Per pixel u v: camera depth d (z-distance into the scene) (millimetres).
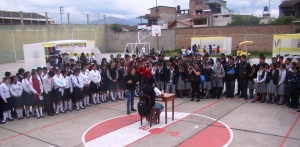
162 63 11734
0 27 31562
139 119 8711
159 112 8094
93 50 21875
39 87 9195
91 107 10523
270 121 8109
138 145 6543
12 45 32844
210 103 10555
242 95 11266
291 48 18875
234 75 11125
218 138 6859
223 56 11711
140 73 11672
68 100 9938
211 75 11172
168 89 11516
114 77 11336
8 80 8867
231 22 55969
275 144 6402
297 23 31156
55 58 17562
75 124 8398
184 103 10680
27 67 18062
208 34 37969
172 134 7230
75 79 10023
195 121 8305
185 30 39750
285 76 9633
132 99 9594
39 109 9273
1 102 8695
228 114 8961
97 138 7102
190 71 10984
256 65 10742
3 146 6777
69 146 6648
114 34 46156
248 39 35031
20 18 34688
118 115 9266
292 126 7637
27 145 6812
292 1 45562
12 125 8469
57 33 38219
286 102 10117
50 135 7473
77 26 41281
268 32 33406
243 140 6688
